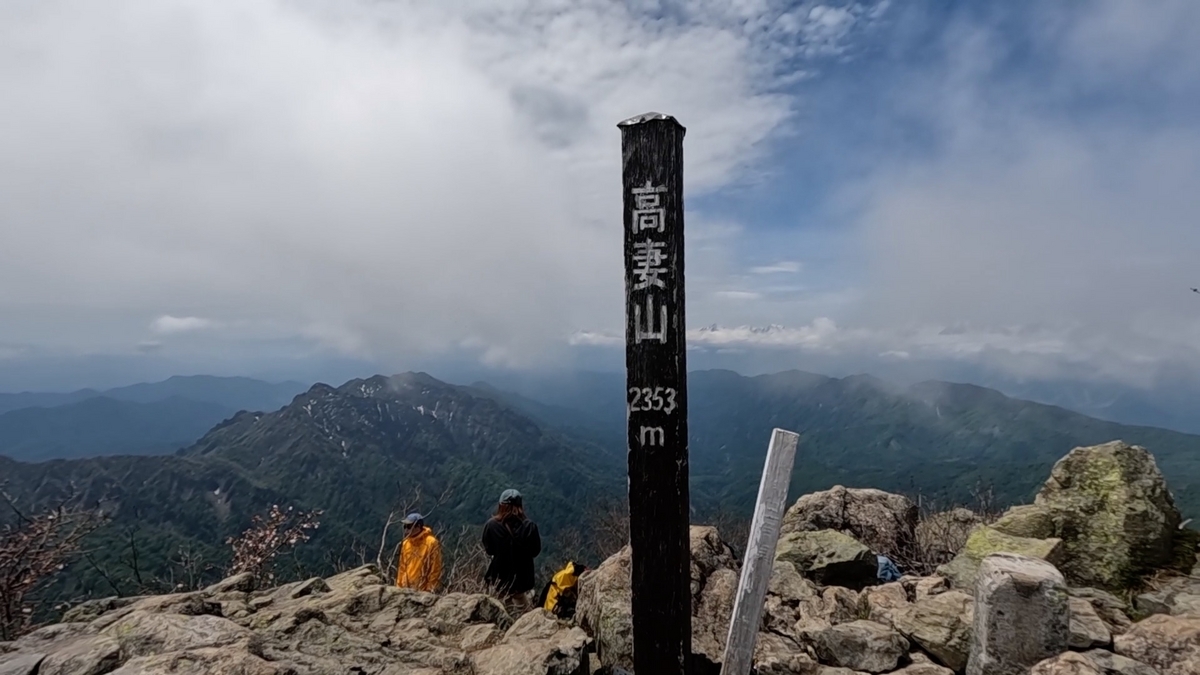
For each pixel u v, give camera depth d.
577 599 7.19
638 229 4.94
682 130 4.89
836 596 6.45
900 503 9.62
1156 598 5.58
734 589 6.42
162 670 4.36
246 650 4.85
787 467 4.88
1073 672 4.06
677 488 4.84
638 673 4.92
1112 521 6.39
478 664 5.23
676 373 4.85
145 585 11.84
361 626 6.07
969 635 5.14
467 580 9.55
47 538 9.80
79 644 5.23
